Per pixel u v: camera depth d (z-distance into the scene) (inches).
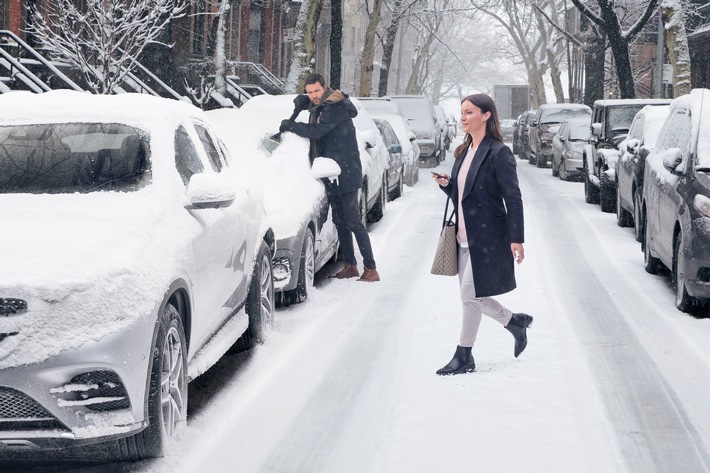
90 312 179.3
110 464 199.3
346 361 283.1
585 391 247.1
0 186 222.8
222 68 1159.0
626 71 1235.2
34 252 185.3
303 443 212.8
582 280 423.2
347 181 407.2
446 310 350.3
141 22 753.0
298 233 353.7
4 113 244.5
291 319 341.7
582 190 921.5
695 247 341.7
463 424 221.0
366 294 388.2
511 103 3380.9
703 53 1989.4
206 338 242.8
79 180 224.1
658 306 367.2
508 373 262.2
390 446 207.9
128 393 183.0
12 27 957.8
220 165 285.3
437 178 259.8
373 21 1706.4
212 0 1498.5
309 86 401.7
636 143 552.4
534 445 207.5
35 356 175.0
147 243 201.2
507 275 255.4
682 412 233.9
